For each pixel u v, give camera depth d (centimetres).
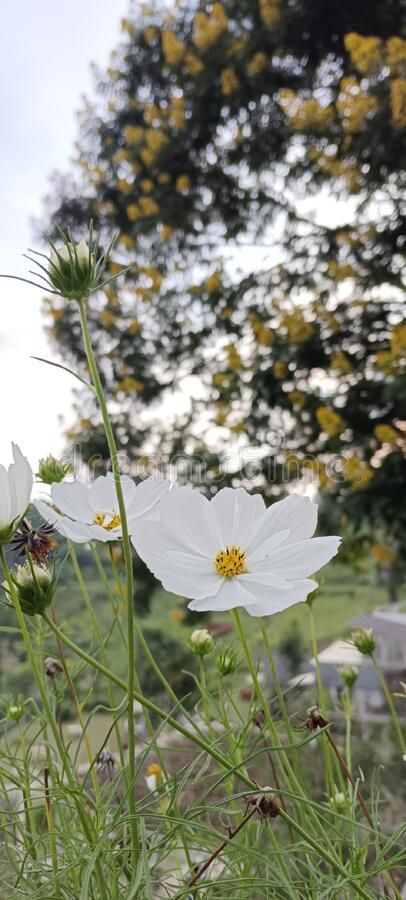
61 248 18
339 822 22
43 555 19
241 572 18
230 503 19
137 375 154
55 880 17
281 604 17
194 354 150
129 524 20
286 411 129
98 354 160
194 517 19
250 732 27
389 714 76
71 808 18
